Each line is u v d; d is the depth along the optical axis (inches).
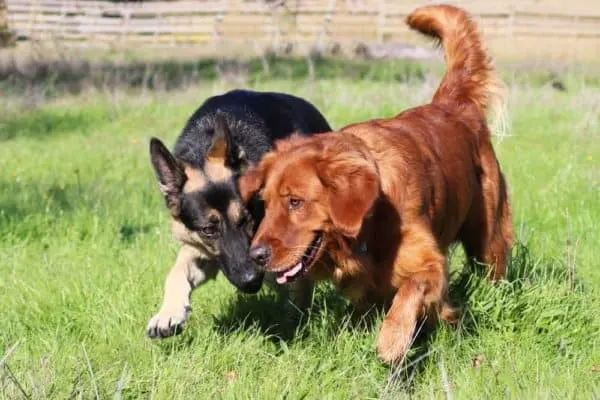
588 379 188.1
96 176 450.3
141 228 339.3
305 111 309.6
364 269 195.6
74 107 699.4
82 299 245.0
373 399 181.6
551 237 298.8
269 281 250.1
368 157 185.5
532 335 212.7
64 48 1028.5
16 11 1486.2
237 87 766.5
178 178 253.3
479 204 237.0
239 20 1547.7
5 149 547.5
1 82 793.6
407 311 187.9
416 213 194.7
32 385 173.2
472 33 253.4
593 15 1483.8
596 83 780.0
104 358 205.8
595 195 353.4
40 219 344.5
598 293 235.5
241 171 260.1
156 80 759.7
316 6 1581.0
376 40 1389.0
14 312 237.9
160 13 1578.5
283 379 191.0
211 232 246.7
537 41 1390.3
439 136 220.1
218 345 209.2
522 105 633.0
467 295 224.2
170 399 178.4
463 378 189.8
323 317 219.3
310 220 185.3
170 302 225.3
